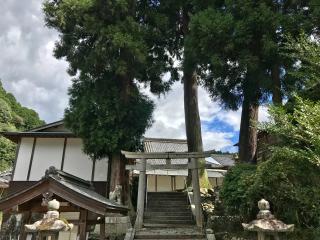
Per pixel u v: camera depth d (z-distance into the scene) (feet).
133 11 48.49
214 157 86.74
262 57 33.22
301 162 19.54
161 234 34.40
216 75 38.04
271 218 17.08
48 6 46.73
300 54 21.36
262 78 32.91
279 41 31.27
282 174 21.54
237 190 26.45
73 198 22.52
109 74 48.93
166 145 87.10
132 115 47.65
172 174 75.05
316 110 16.78
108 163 56.18
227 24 32.89
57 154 58.39
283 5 33.35
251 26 32.07
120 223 41.29
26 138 59.52
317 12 28.48
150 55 51.26
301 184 20.63
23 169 57.31
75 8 44.42
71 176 28.07
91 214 25.26
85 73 48.24
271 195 23.65
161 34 50.37
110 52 45.09
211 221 35.60
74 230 26.89
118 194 44.47
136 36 45.70
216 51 34.24
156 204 48.65
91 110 46.70
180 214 44.91
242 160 41.83
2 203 22.26
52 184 22.70
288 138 20.06
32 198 22.53
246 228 17.42
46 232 17.71
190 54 39.55
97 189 55.06
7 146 97.71
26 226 17.92
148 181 77.15
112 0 44.50
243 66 32.42
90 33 46.29
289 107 23.57
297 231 21.77
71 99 49.75
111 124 46.60
